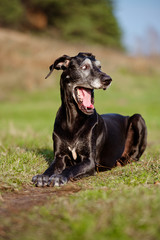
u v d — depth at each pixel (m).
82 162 6.37
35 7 57.50
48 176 6.00
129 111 25.14
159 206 3.78
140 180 5.57
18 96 32.41
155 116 22.36
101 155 7.20
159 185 5.08
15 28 55.66
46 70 38.00
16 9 54.22
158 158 7.27
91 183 5.77
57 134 6.62
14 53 40.34
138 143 8.04
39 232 3.57
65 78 6.63
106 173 6.74
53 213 4.02
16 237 3.49
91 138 6.58
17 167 6.48
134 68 45.56
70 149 6.55
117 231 3.36
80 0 59.78
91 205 4.00
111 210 3.73
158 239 3.26
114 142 7.56
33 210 4.24
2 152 7.92
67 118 6.52
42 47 43.16
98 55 48.31
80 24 58.41
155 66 48.56
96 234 3.36
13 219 3.95
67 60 6.69
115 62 46.31
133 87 37.81
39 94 33.25
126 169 6.47
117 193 4.54
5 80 34.94
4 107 27.72
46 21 58.59
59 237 3.40
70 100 6.49
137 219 3.54
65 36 57.78
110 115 8.16
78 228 3.47
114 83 38.00
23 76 36.00
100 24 62.88
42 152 8.38
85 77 6.46
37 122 19.48
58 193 5.29
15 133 13.34
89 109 6.33
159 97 33.53
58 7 57.22
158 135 14.76
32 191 5.53
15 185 5.63
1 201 4.79
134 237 3.30
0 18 54.47
